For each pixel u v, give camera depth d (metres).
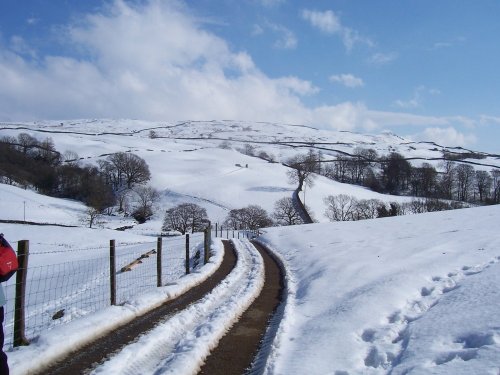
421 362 6.17
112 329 9.47
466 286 9.62
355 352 7.41
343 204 98.06
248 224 85.75
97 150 164.12
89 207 94.25
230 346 8.65
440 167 158.62
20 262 8.43
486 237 17.75
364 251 19.12
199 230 85.44
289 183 119.81
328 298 11.84
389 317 9.12
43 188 115.31
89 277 24.17
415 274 11.92
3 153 127.25
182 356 7.61
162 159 150.88
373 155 184.62
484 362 5.54
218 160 154.00
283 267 20.86
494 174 127.31
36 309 15.43
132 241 58.62
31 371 6.98
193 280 15.84
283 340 8.80
